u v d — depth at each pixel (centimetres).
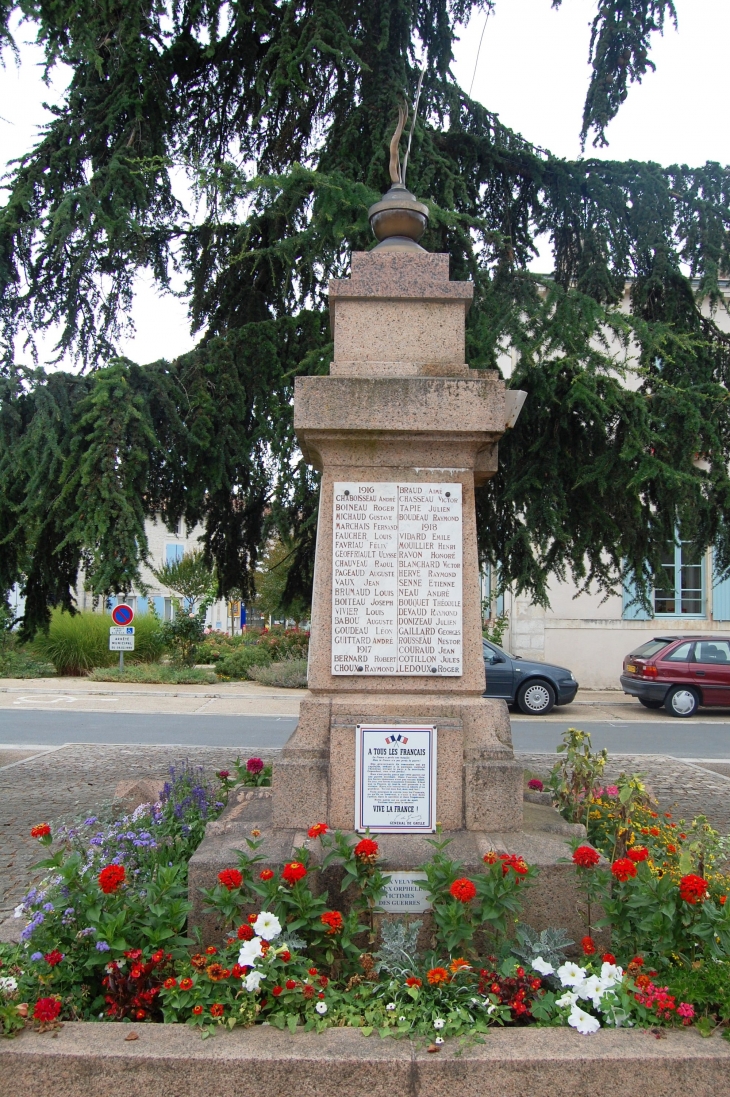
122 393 496
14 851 586
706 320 622
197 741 1158
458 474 402
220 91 670
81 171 603
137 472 501
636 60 588
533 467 578
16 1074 256
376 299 422
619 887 335
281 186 526
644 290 626
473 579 399
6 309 596
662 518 598
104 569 470
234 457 597
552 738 1227
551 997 289
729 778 947
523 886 321
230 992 284
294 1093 255
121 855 386
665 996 282
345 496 398
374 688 394
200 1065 256
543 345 555
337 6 612
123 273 611
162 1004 290
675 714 1547
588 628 1972
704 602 1975
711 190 632
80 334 623
